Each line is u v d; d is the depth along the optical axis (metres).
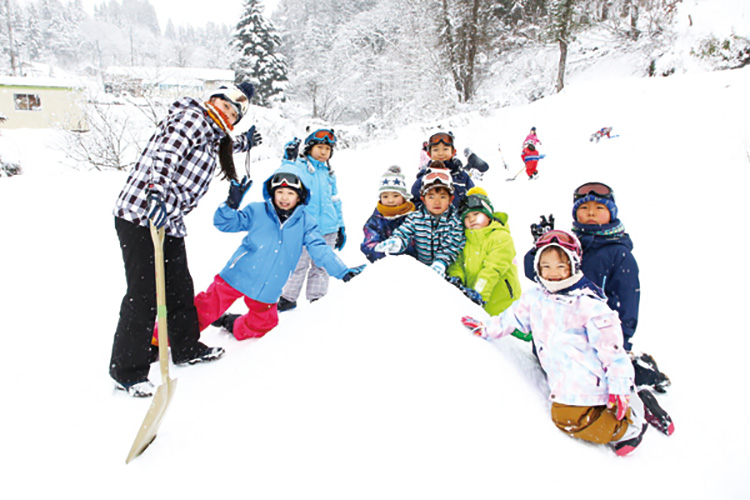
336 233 4.12
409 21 30.62
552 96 17.98
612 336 1.92
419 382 1.75
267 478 1.48
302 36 52.03
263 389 1.89
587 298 2.01
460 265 3.12
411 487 1.41
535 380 2.20
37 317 3.44
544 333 2.06
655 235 5.53
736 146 8.44
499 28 29.25
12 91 26.22
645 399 2.30
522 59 27.73
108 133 13.99
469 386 1.78
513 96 24.20
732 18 17.20
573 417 1.88
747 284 4.15
